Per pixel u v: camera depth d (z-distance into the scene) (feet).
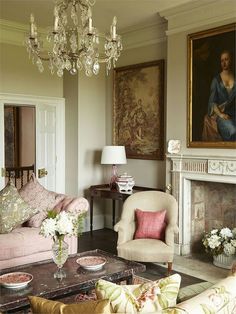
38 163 19.45
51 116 19.99
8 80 18.21
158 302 5.23
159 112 17.71
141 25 17.97
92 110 20.24
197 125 15.16
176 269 14.07
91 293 11.06
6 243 11.72
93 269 9.57
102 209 20.99
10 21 17.53
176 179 15.94
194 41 15.12
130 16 16.69
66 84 20.24
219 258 14.29
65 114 20.44
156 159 17.92
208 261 15.08
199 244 16.40
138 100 18.78
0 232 12.57
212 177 14.57
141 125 18.66
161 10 15.87
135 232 14.01
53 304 4.86
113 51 10.73
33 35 10.51
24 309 7.93
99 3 15.03
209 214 16.28
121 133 19.79
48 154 19.93
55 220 9.12
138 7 15.47
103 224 21.01
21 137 28.12
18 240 11.98
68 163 20.40
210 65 14.60
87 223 20.24
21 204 13.19
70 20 15.98
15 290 8.31
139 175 19.01
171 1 14.80
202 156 14.79
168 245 12.89
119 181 17.95
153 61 17.83
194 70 15.17
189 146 15.43
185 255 15.84
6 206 12.92
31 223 13.46
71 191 20.29
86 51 10.55
